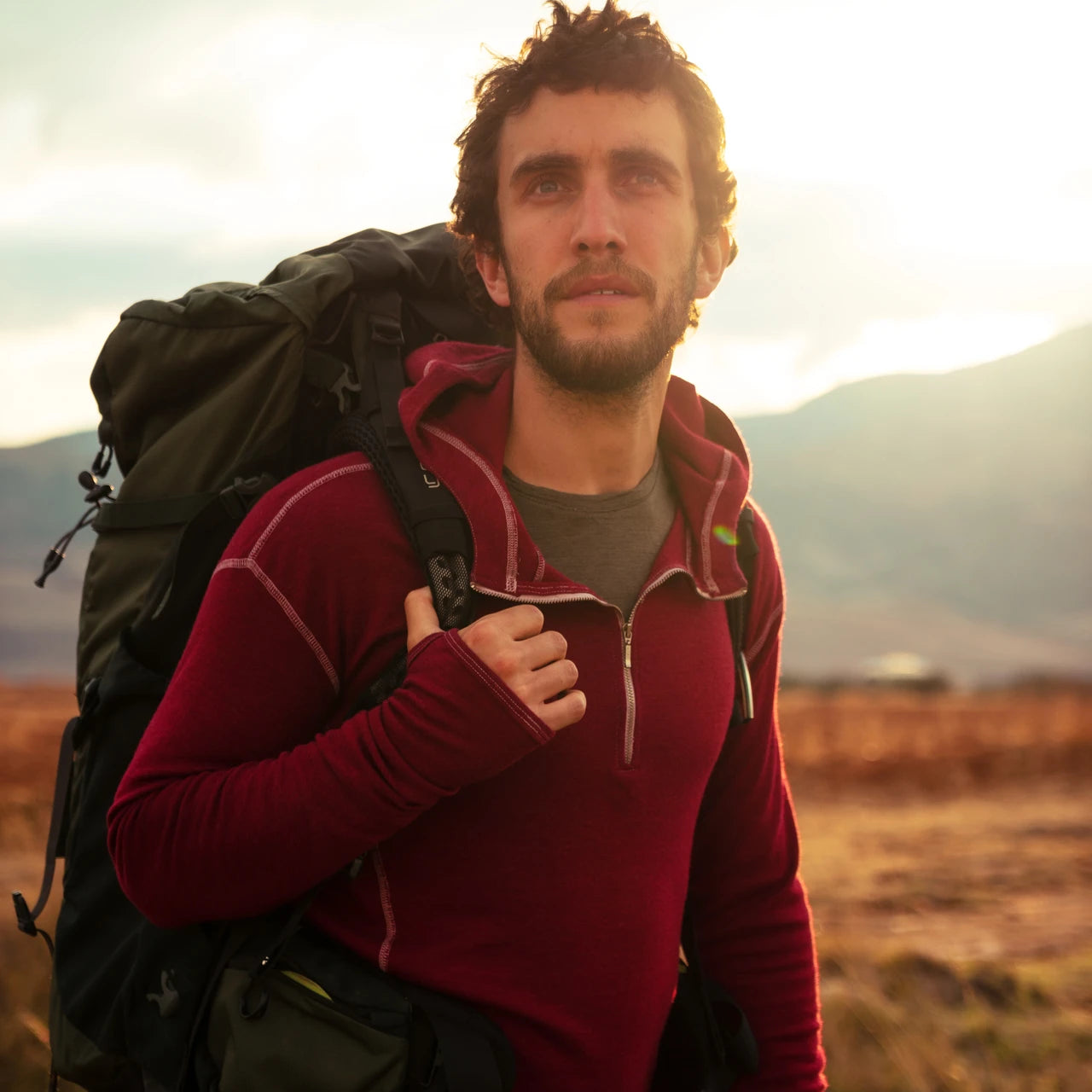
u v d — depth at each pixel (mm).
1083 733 21516
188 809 1430
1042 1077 4180
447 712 1388
